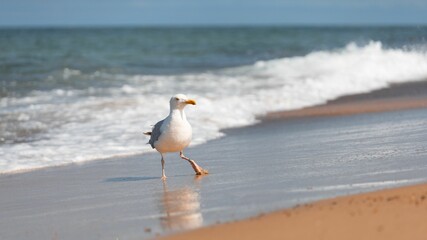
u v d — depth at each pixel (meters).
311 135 13.69
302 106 18.41
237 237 6.49
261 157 11.52
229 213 7.64
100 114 16.28
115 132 14.34
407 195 7.55
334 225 6.55
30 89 20.83
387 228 6.36
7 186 10.24
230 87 21.22
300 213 7.11
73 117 15.95
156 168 11.28
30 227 7.93
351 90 21.23
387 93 20.55
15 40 49.34
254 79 23.34
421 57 26.25
